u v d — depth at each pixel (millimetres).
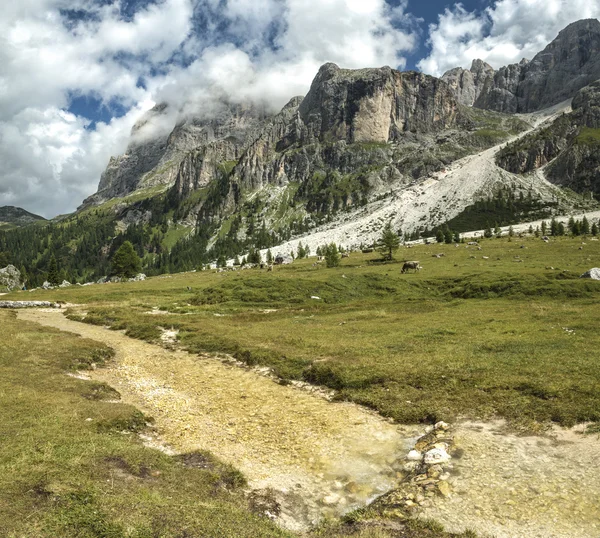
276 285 67062
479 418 17750
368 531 10523
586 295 52875
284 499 12711
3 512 8773
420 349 28891
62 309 68812
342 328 39531
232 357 32344
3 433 13898
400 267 101250
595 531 10195
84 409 17859
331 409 20719
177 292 85188
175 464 13719
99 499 9805
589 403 17234
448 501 12055
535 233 164125
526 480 12773
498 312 43719
